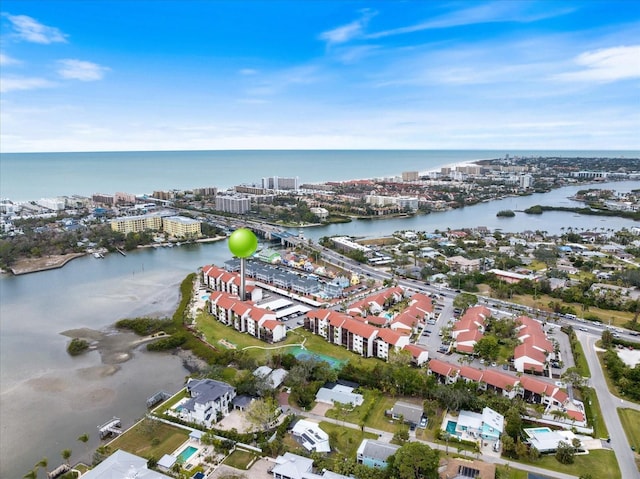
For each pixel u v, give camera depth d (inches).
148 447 5393.7
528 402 6397.6
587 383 6820.9
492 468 4744.1
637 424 5826.8
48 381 7096.5
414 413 5841.5
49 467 5172.2
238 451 5315.0
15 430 5846.5
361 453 5108.3
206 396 5979.3
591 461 5128.0
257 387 6338.6
